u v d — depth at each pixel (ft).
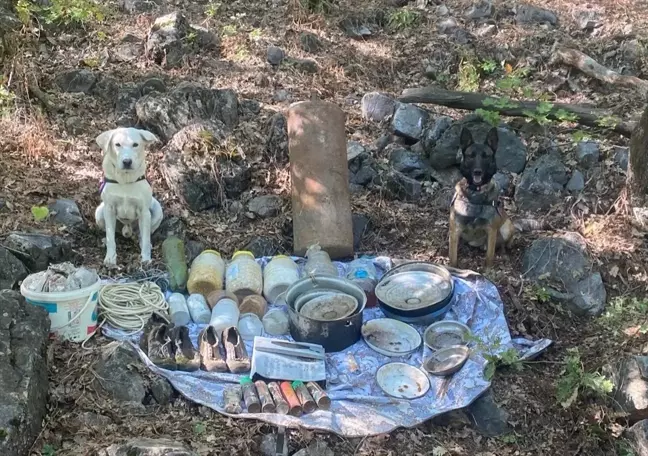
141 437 11.63
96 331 13.32
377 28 23.70
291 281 14.42
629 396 12.92
